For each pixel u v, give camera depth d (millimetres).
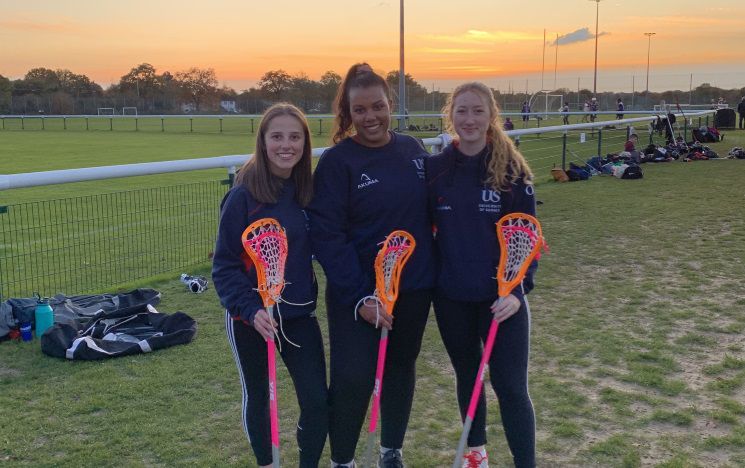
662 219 10258
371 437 3246
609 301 6410
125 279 7641
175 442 3902
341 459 3355
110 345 5188
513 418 3203
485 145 3227
